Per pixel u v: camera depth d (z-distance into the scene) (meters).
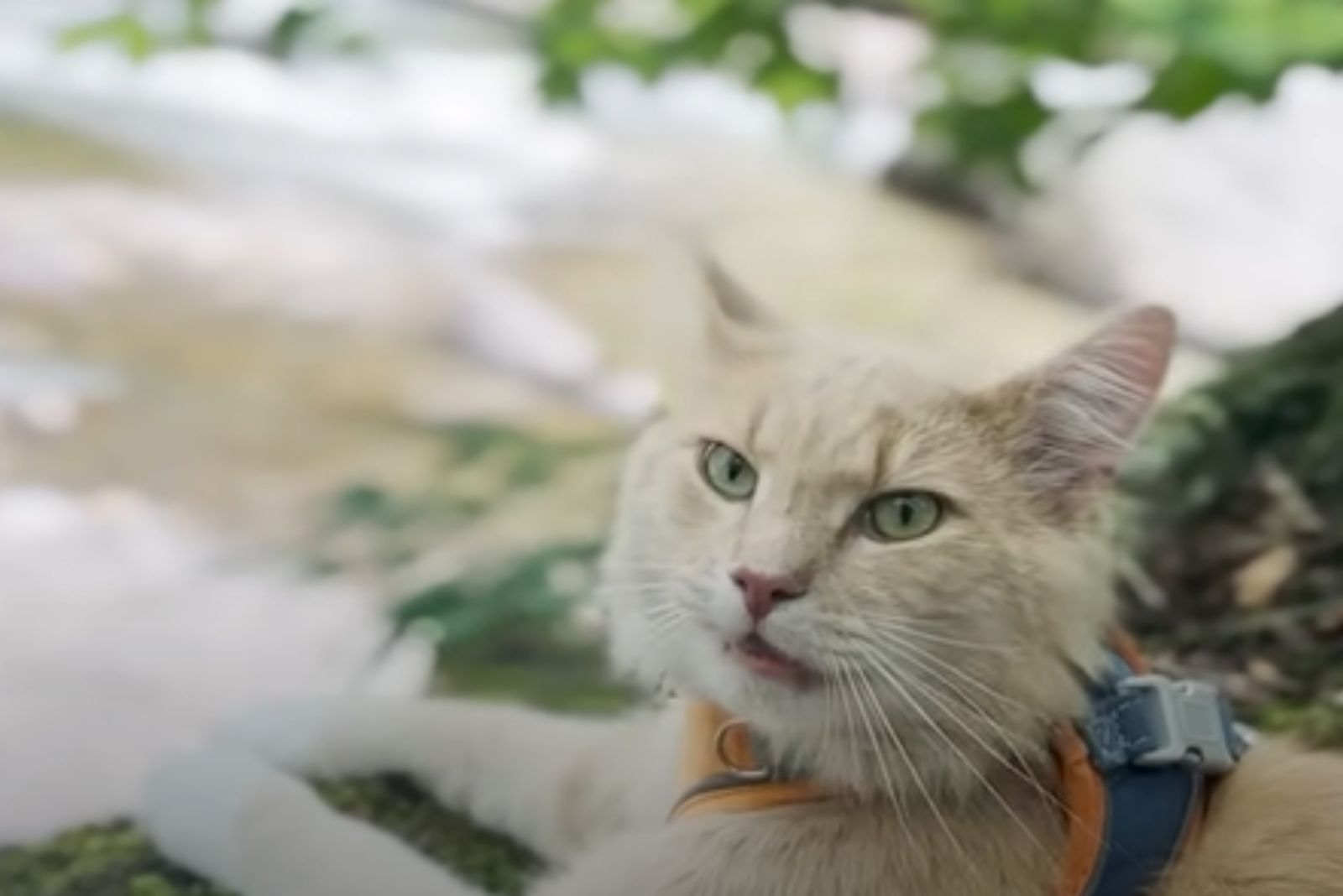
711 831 0.64
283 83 1.79
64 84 1.72
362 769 0.75
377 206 1.61
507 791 0.73
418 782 0.74
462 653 0.89
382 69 1.83
